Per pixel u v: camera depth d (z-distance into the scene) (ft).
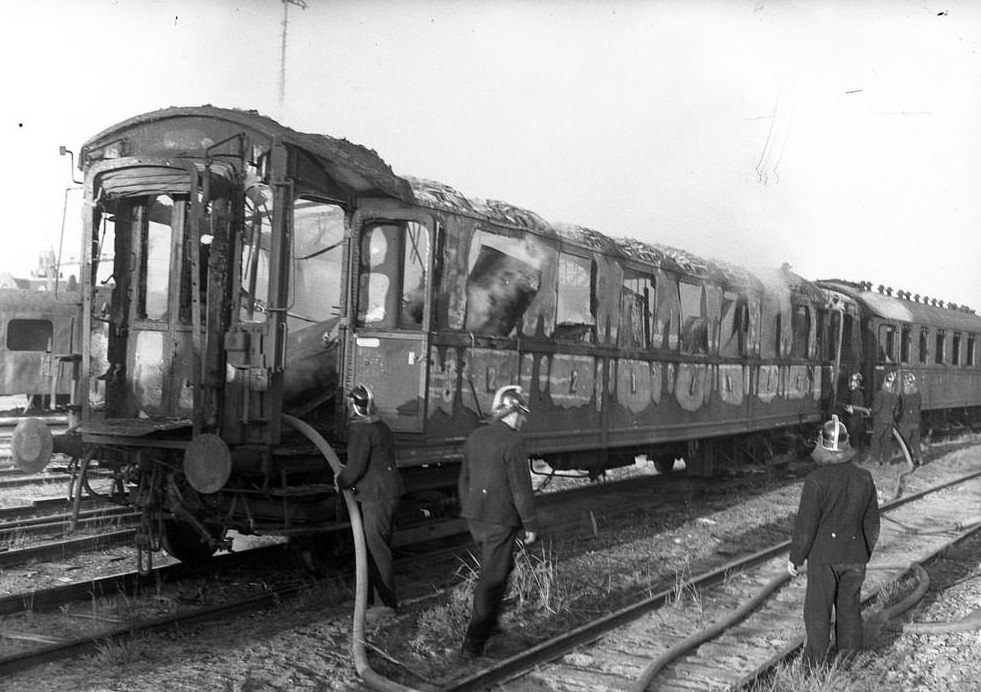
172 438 23.44
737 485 50.11
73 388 25.20
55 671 17.95
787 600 25.85
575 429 34.35
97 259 24.98
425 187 27.99
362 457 21.36
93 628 20.83
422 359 25.95
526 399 31.24
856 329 66.28
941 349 81.71
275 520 23.65
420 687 17.94
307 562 25.17
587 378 35.09
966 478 53.83
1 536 29.86
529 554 27.48
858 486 19.48
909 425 56.59
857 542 19.57
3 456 49.52
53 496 39.40
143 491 23.94
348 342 26.71
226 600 23.45
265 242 25.35
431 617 22.00
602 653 20.43
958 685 19.30
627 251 38.73
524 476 19.83
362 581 19.93
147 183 23.72
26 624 20.95
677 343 42.60
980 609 25.36
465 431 28.17
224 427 22.99
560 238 33.30
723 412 47.26
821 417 60.85
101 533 31.40
